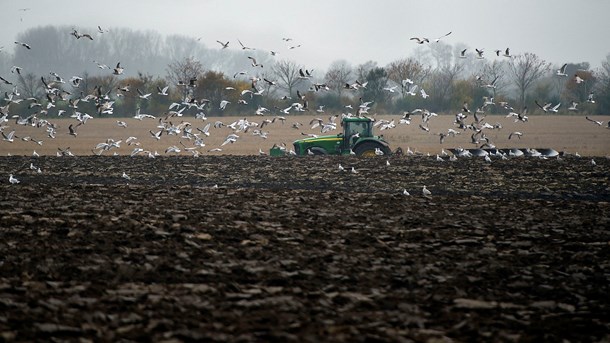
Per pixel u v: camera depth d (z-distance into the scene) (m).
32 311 32.81
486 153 113.94
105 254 43.94
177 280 38.56
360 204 66.06
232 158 114.94
